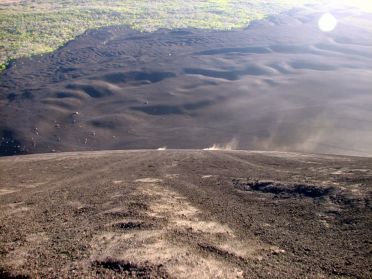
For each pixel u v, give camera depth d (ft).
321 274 15.37
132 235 18.65
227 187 30.22
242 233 19.94
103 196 27.66
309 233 19.92
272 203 25.45
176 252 16.67
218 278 14.66
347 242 18.52
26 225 21.30
